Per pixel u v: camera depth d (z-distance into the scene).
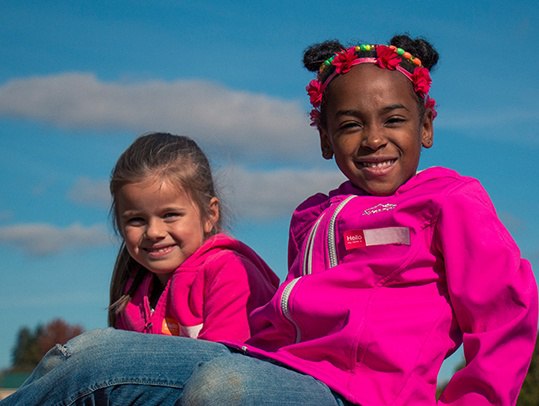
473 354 2.90
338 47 3.43
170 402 2.85
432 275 3.05
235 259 3.63
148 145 3.69
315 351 2.99
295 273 3.32
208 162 3.84
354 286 3.08
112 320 3.86
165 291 3.70
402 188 3.21
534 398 12.08
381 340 2.90
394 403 2.85
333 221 3.24
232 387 2.66
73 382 2.82
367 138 3.20
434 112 3.37
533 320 2.89
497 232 3.00
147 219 3.64
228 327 3.53
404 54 3.30
